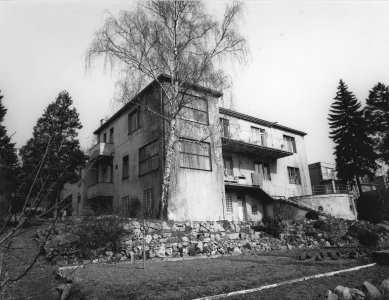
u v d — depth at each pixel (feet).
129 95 56.44
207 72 58.13
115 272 28.40
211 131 65.62
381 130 130.00
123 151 79.66
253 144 79.56
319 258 35.17
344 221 73.51
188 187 61.26
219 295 19.35
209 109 69.10
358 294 19.15
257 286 21.71
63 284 23.16
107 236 39.01
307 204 88.94
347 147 112.68
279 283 22.53
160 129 61.31
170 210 57.21
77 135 72.38
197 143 64.28
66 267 32.37
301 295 19.01
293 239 58.34
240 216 79.56
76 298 20.01
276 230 58.18
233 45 58.75
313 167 128.88
